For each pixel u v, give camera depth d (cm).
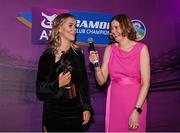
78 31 310
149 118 330
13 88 295
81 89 265
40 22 300
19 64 296
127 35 269
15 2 295
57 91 253
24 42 297
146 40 329
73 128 259
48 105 258
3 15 292
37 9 300
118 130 271
